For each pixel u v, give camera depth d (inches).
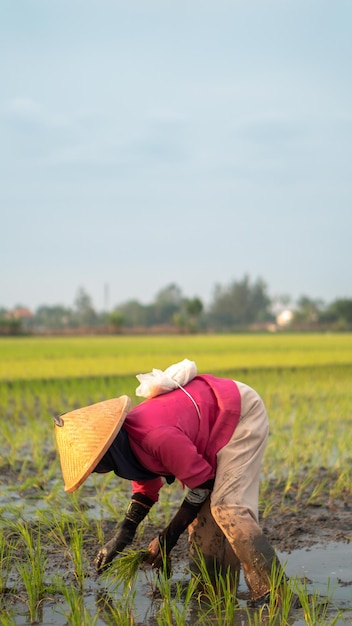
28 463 316.8
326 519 233.8
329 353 1096.8
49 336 2422.5
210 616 162.6
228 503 169.6
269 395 538.0
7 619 154.5
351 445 346.3
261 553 165.2
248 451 171.9
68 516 226.2
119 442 163.3
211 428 171.8
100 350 1195.9
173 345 1441.9
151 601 171.0
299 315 3924.7
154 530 218.8
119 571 175.5
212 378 179.8
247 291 5108.3
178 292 5575.8
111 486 274.4
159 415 164.9
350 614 161.3
